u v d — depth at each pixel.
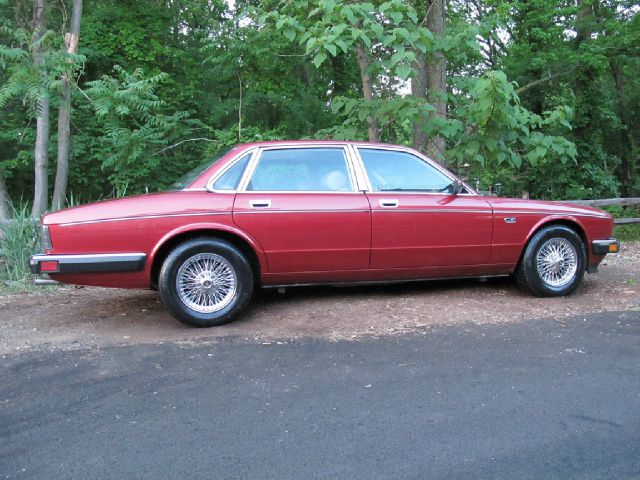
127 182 12.37
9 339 4.93
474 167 8.45
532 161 7.83
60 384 3.90
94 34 15.80
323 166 5.59
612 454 2.90
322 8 7.19
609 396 3.60
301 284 5.55
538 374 3.97
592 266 6.34
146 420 3.34
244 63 14.28
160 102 11.39
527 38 17.77
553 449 2.96
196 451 2.97
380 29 7.10
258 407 3.49
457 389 3.73
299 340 4.75
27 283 7.27
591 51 16.89
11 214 13.46
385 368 4.11
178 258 4.98
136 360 4.33
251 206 5.21
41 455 2.96
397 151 5.84
